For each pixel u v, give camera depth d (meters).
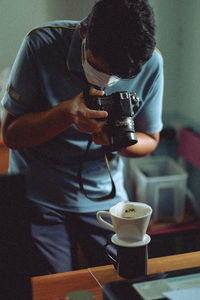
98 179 1.49
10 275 0.77
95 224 1.47
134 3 0.98
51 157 1.43
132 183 3.07
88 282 0.99
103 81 1.21
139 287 0.85
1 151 2.29
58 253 1.36
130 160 3.05
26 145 1.38
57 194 1.45
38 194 1.46
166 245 1.14
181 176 2.86
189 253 1.11
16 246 0.76
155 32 1.03
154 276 0.89
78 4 2.68
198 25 2.64
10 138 1.39
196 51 2.73
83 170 1.46
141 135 1.58
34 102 1.40
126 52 0.98
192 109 2.88
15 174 0.72
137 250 0.96
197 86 2.77
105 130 1.24
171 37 2.88
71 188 1.45
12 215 0.74
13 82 1.36
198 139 2.73
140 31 0.97
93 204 1.48
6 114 1.43
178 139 2.99
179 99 3.04
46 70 1.33
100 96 1.18
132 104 1.20
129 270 0.98
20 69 1.34
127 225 0.94
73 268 1.40
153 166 3.08
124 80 1.38
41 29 1.32
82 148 1.42
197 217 2.92
